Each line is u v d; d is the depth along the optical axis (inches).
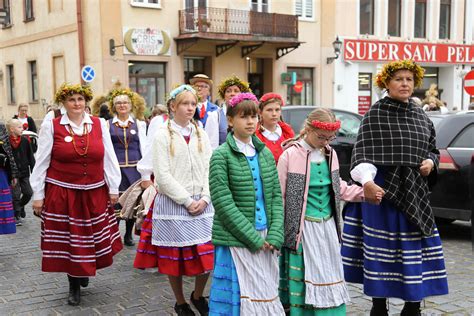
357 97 861.8
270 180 130.0
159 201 157.1
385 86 140.7
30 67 808.3
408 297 133.0
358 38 851.4
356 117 386.3
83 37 673.0
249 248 124.4
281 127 182.5
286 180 136.3
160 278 203.5
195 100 158.6
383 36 874.8
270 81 781.3
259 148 131.2
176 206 155.2
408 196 133.6
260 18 727.1
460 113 259.0
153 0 669.9
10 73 875.4
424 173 136.4
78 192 170.9
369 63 868.6
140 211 189.9
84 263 169.0
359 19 858.1
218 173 124.7
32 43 787.4
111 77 647.1
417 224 132.8
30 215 339.3
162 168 153.1
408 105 138.2
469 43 958.4
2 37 866.8
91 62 664.4
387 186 134.9
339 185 137.4
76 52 687.1
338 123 133.3
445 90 957.2
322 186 135.3
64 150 168.4
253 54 754.2
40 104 780.6
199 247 155.6
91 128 175.0
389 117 136.3
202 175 159.5
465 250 241.8
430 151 143.3
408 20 895.1
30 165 311.3
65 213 170.6
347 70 846.5
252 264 125.3
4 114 896.9
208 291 183.9
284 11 775.7
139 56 663.1
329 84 831.7
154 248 162.6
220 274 126.8
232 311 124.5
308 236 133.6
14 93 866.1
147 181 189.0
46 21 746.2
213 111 209.5
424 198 136.6
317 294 131.3
